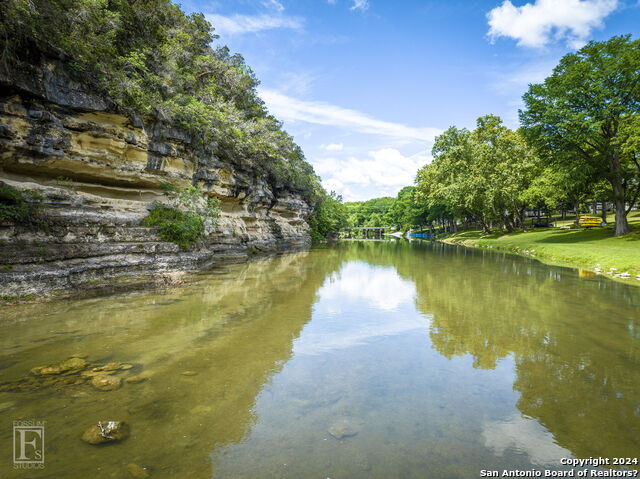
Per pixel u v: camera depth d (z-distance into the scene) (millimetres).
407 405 5016
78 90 13211
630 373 6090
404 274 18469
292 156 42938
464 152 52812
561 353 7051
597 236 32500
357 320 9492
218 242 23250
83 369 5867
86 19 13172
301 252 34375
